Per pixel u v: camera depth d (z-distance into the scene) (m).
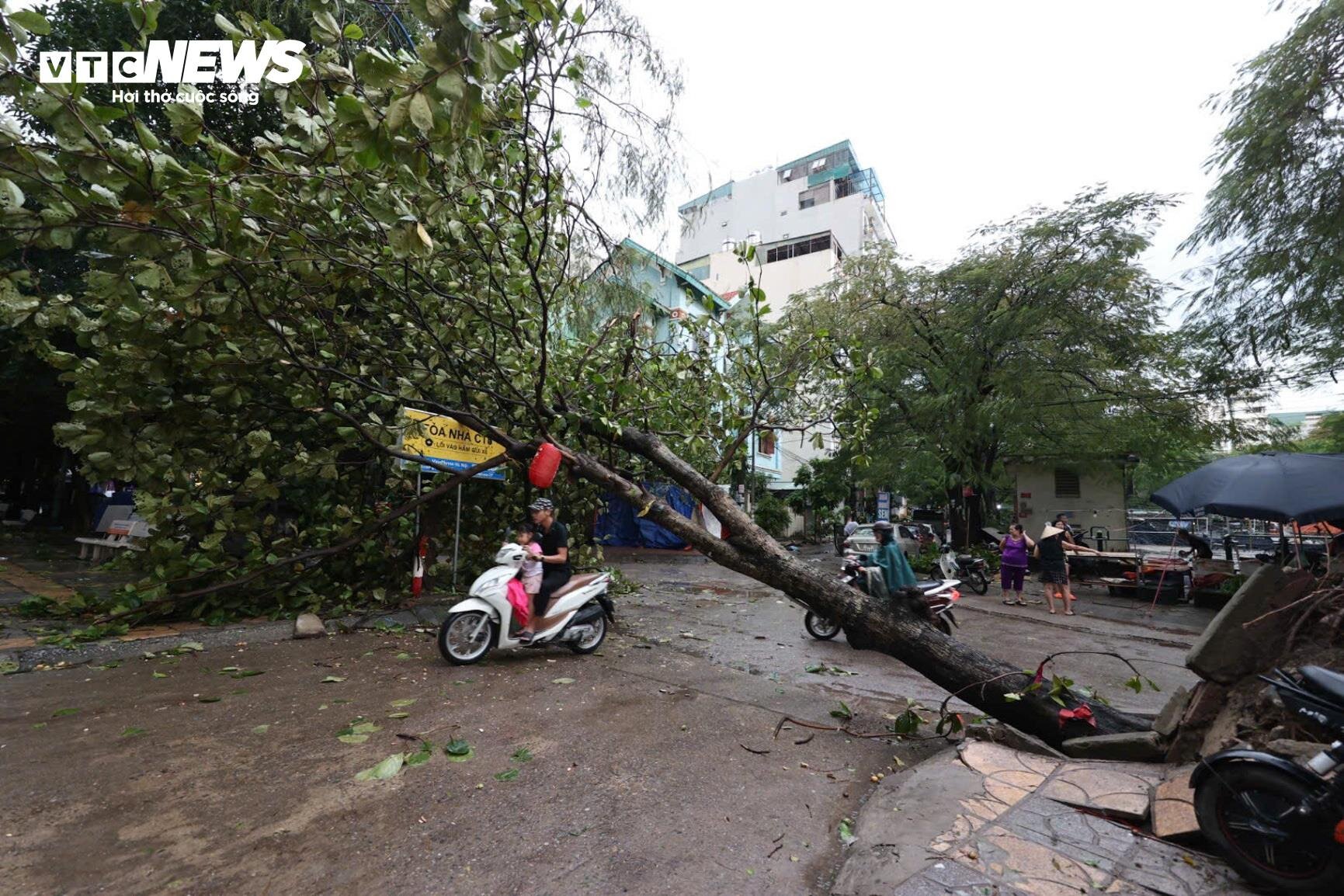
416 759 3.47
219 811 2.88
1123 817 2.92
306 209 4.46
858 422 6.82
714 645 6.75
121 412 5.22
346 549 6.54
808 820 3.05
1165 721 3.74
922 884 2.35
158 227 3.71
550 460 5.36
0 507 17.88
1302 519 5.12
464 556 8.77
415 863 2.54
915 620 4.65
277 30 3.42
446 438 7.48
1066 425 14.79
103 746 3.54
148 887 2.33
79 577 8.76
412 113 2.47
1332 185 8.31
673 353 7.21
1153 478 17.95
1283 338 9.75
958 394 13.75
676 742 3.92
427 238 3.41
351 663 5.36
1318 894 2.29
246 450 6.36
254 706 4.26
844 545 16.58
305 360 5.38
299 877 2.42
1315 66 8.05
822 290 16.69
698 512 6.56
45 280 9.76
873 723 4.49
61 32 8.34
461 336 6.04
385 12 4.70
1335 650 3.25
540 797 3.13
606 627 7.35
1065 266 12.55
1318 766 2.42
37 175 3.46
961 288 14.05
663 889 2.44
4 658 4.97
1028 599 11.46
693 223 8.21
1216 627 3.58
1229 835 2.54
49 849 2.54
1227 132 9.06
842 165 37.94
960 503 16.39
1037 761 3.54
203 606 6.38
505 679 5.09
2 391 11.70
